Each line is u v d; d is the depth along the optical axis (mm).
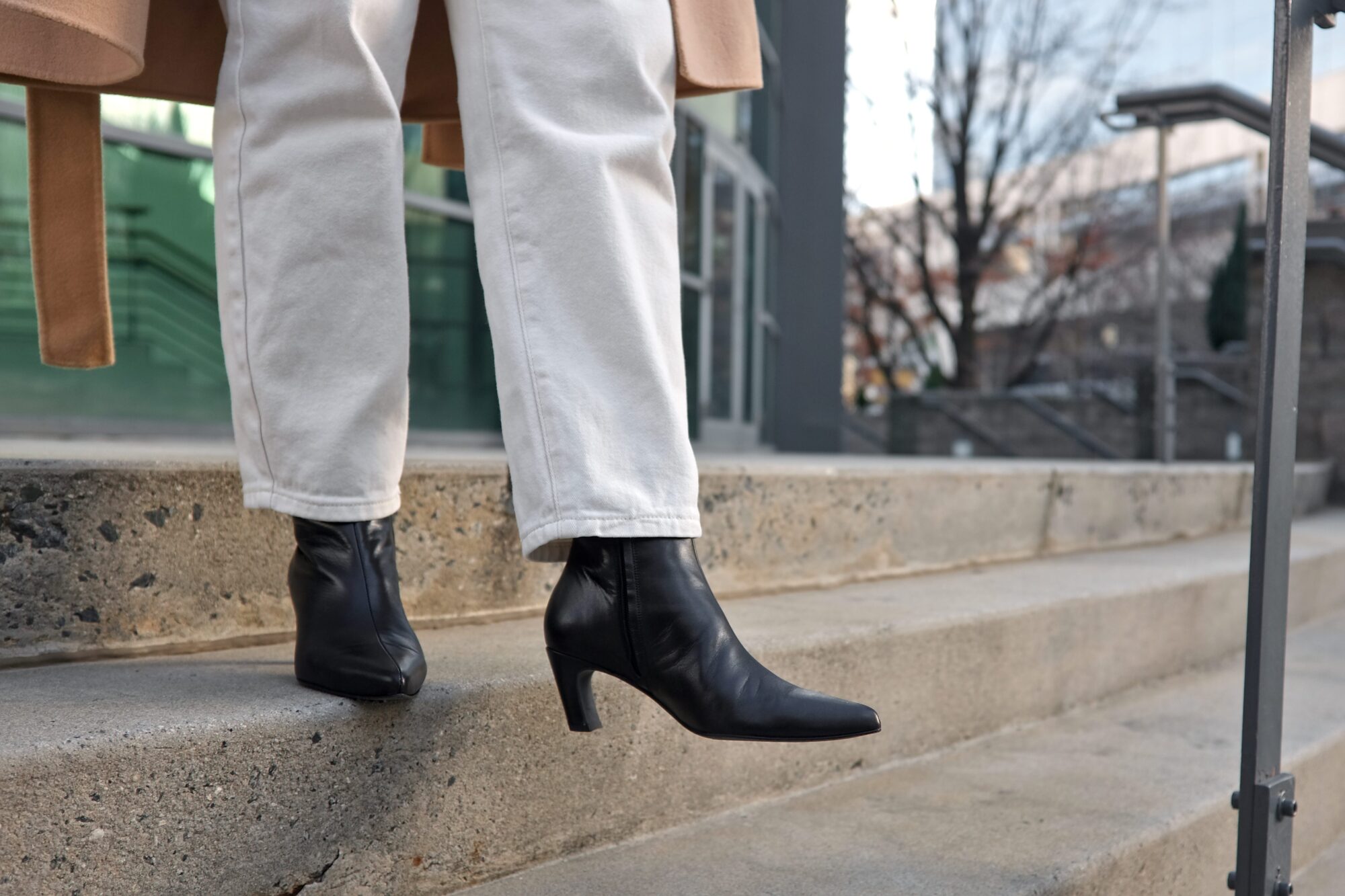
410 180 4082
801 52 7191
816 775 1383
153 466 1075
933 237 16453
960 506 2256
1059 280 15875
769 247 7523
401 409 909
